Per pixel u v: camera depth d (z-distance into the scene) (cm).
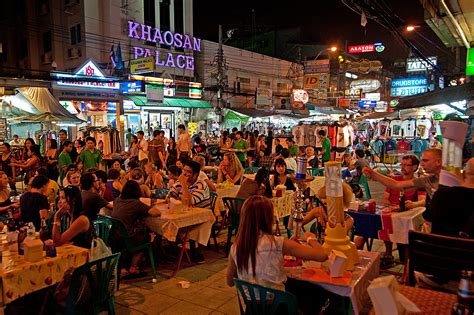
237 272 294
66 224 438
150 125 2189
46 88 1496
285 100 3491
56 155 1138
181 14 2817
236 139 1405
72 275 328
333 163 315
